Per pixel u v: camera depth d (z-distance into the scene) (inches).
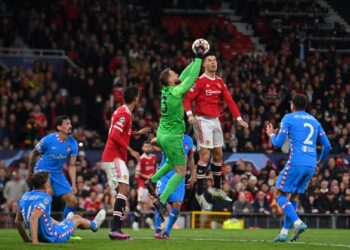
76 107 2290.8
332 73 2615.7
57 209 1918.1
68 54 2635.3
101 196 1923.0
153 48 2657.5
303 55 2783.0
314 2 3117.6
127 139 1154.7
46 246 1015.0
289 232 1509.6
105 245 1042.1
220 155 1243.8
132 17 2778.1
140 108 2263.8
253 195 1951.3
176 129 1163.9
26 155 2028.8
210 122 1217.4
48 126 2240.4
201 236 1369.3
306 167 1117.7
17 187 1943.9
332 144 2218.3
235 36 2935.5
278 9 3075.8
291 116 1130.7
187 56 2662.4
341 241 1218.6
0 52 2647.6
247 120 2304.4
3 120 2182.6
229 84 2460.6
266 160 2126.0
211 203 1931.6
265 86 2518.5
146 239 1193.4
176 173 1171.9
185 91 1143.0
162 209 1201.4
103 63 2536.9
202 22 3014.3
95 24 2667.3
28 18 2669.8
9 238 1213.1
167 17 2999.5
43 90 2341.3
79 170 1987.0
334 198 1971.0
